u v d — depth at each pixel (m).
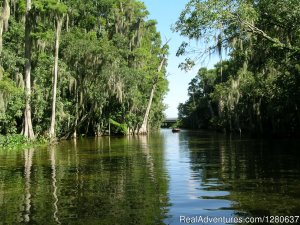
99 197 9.72
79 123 45.47
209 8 15.75
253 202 8.91
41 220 7.66
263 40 19.38
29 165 16.80
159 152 23.81
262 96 41.56
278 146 26.06
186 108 112.75
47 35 32.59
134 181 12.13
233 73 50.56
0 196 9.95
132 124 59.06
